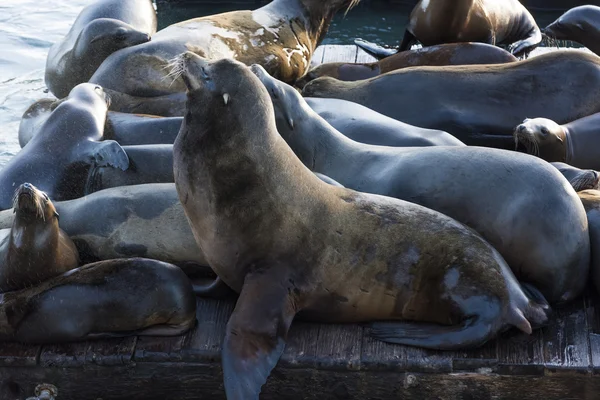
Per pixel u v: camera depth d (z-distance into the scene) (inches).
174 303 350.3
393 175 388.8
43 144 466.6
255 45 609.6
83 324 351.3
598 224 371.2
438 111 502.9
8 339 360.5
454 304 339.9
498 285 338.6
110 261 356.5
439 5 621.0
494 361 338.0
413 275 346.0
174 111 548.7
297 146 414.9
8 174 453.7
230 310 374.0
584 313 365.1
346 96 521.3
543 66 513.3
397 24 815.7
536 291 364.2
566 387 341.1
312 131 415.5
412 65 582.2
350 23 818.2
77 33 623.8
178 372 356.5
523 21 705.0
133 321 351.6
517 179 365.4
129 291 348.5
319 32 659.4
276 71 616.4
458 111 502.0
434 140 438.6
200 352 350.3
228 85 334.0
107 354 352.2
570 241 355.9
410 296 347.9
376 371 344.8
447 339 339.0
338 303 350.3
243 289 338.0
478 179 371.2
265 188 337.1
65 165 459.2
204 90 335.9
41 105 551.2
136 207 398.0
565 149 474.9
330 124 457.7
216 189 337.7
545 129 465.4
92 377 358.6
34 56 730.8
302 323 362.0
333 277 344.8
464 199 371.6
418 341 343.3
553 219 355.6
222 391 359.6
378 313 354.6
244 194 336.8
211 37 592.1
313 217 343.9
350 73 591.5
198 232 348.8
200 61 338.6
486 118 501.7
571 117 505.4
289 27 632.4
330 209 347.6
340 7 661.3
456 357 339.9
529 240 358.6
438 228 352.8
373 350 346.0
